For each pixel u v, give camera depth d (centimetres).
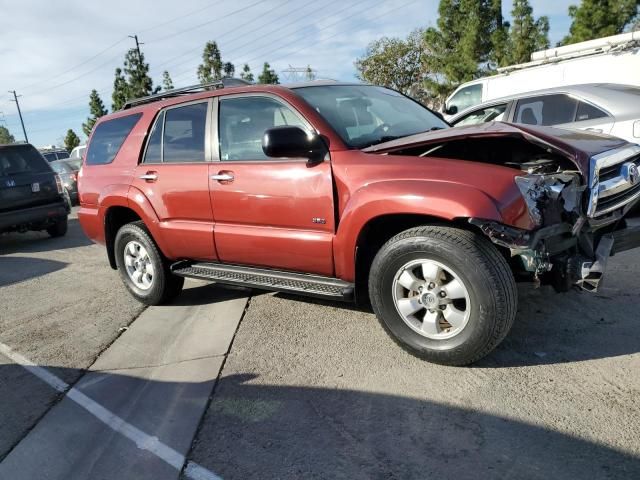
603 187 340
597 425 265
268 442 278
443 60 2505
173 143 461
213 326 440
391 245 332
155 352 403
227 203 412
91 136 552
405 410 293
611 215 353
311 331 410
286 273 410
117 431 301
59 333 464
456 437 267
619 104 647
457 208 297
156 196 464
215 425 297
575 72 971
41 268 728
